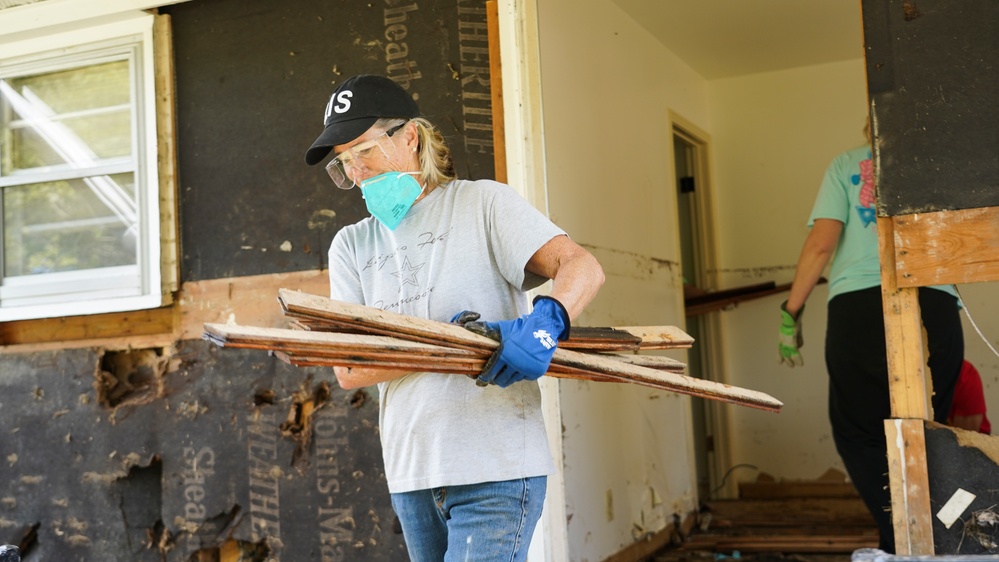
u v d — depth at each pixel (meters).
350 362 1.61
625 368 1.99
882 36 2.59
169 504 3.63
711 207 6.16
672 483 5.02
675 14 5.00
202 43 3.75
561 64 4.01
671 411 5.14
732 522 5.26
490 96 3.38
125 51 3.82
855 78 5.98
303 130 3.61
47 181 3.90
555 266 1.92
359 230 2.17
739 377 6.09
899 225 2.57
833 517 5.17
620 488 4.28
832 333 3.50
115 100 3.87
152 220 3.71
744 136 6.21
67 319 3.83
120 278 3.79
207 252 3.68
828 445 5.90
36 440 3.78
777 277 6.08
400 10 3.51
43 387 3.79
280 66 3.65
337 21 3.59
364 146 1.99
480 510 1.90
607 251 4.36
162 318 3.74
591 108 4.32
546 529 3.33
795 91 6.11
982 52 2.50
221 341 1.43
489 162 3.36
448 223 2.01
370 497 3.43
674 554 4.68
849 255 3.48
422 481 1.94
